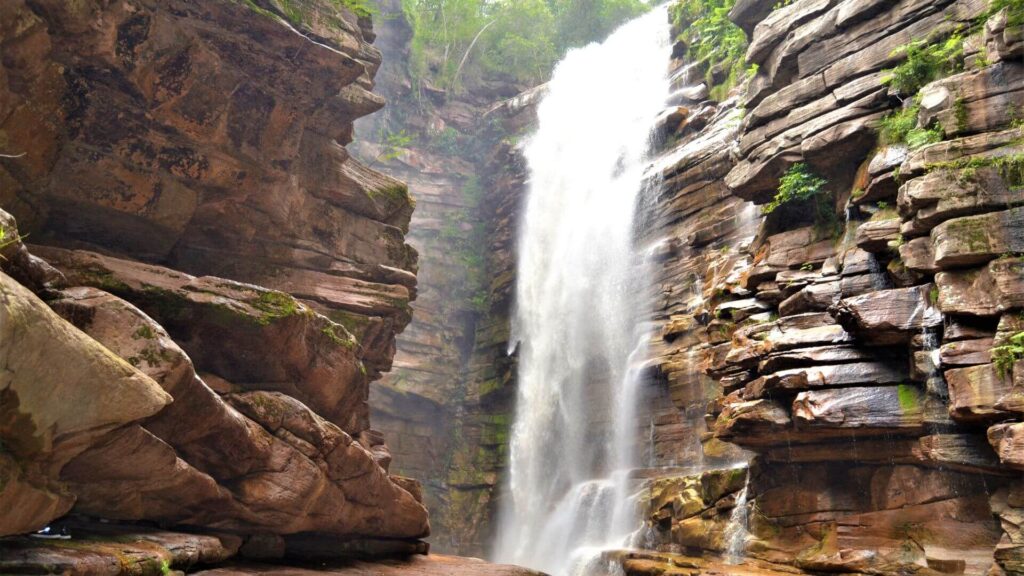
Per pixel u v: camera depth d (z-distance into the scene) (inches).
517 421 1341.0
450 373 1470.2
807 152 644.1
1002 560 458.3
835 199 660.1
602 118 1385.3
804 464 625.0
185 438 386.6
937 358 501.0
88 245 498.9
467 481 1370.6
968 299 480.7
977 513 508.7
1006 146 495.2
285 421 458.0
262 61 526.0
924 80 577.3
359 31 629.9
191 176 518.0
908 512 542.9
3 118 414.6
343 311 624.1
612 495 1027.3
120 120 475.2
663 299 1086.4
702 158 1067.9
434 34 1663.4
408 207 706.2
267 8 539.8
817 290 609.0
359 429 615.8
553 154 1456.7
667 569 660.7
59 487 291.6
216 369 466.3
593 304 1233.4
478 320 1514.5
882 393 536.4
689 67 1230.3
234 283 458.9
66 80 441.4
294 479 453.4
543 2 1807.3
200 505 407.2
